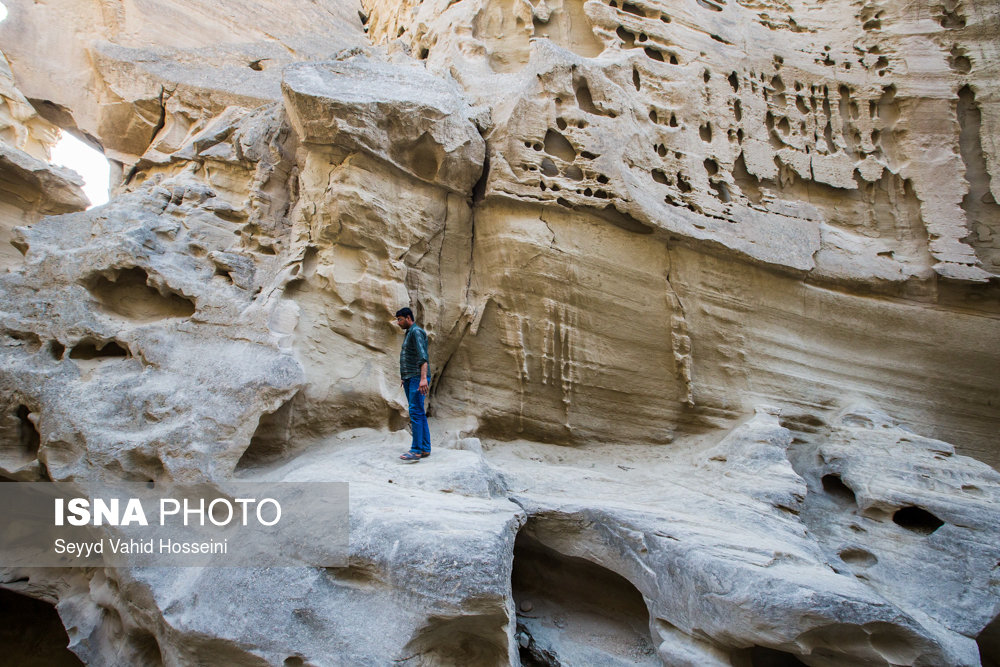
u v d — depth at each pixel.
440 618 3.09
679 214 6.30
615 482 5.29
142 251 4.91
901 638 3.28
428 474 4.21
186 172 6.37
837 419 6.36
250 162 6.15
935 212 7.20
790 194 7.38
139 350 4.57
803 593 3.29
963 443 6.65
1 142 6.56
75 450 4.16
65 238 5.33
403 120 5.46
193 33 8.12
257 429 4.61
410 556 3.24
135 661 3.69
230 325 4.75
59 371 4.51
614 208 6.01
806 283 6.72
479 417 6.02
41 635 5.16
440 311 5.94
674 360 6.21
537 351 6.04
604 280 6.07
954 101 7.69
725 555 3.74
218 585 3.38
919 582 4.48
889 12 8.25
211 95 7.47
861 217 7.43
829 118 7.81
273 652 3.10
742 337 6.44
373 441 5.06
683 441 6.29
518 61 7.21
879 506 5.06
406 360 4.71
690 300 6.28
